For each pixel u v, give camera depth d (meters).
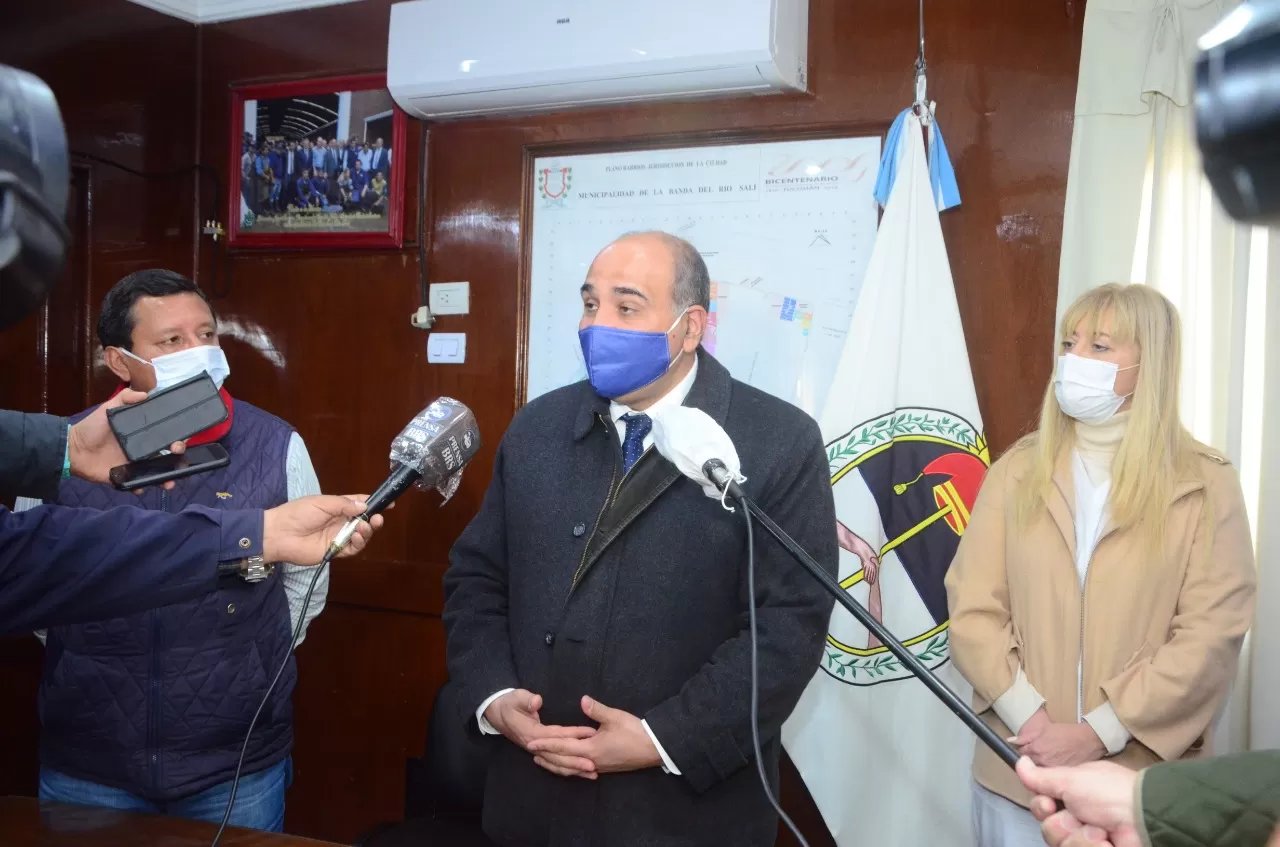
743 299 2.46
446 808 2.14
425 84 2.58
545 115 2.65
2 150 0.67
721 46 2.27
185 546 1.22
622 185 2.58
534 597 1.59
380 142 2.83
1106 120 2.12
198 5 3.02
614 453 1.62
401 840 2.02
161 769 1.75
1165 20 2.08
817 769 2.21
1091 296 1.84
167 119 2.98
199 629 1.77
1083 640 1.73
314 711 2.90
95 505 1.77
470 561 1.76
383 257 2.86
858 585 2.18
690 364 1.70
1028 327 2.25
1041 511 1.82
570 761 1.44
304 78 2.90
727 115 2.49
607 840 1.47
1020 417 2.26
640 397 1.65
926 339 2.21
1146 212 2.13
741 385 1.71
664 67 2.33
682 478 1.55
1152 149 2.13
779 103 2.44
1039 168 2.24
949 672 2.17
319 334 2.93
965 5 2.29
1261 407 1.98
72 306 2.81
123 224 2.88
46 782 1.83
